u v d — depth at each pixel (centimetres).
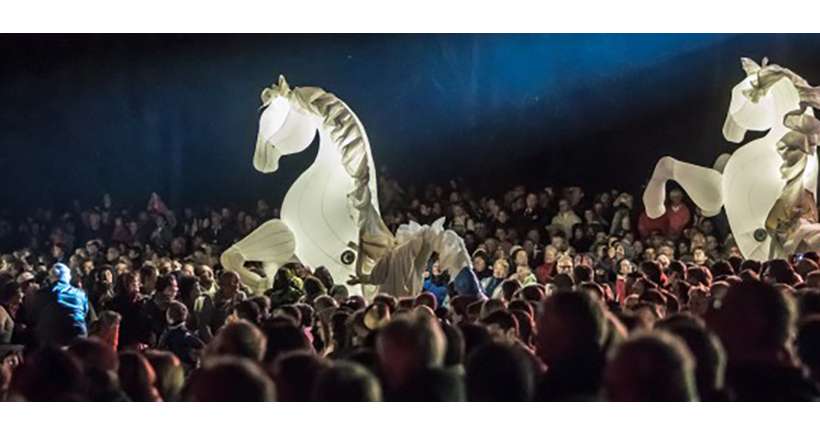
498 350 699
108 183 3547
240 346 779
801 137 2148
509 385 688
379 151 3462
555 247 2306
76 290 1483
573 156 3375
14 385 765
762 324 686
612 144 3353
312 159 3497
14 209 3522
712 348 681
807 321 775
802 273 1636
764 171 2208
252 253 2078
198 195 3544
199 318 1498
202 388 638
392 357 694
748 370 684
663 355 604
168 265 1900
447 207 2884
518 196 2836
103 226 3111
